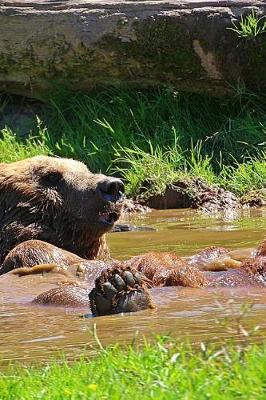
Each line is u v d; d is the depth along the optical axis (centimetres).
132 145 2303
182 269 1192
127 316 1002
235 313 981
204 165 2192
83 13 2352
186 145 2305
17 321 1033
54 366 764
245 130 2275
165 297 1105
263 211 1967
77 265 1269
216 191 2102
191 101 2391
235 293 1124
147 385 675
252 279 1185
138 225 1864
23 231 1420
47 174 1448
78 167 1458
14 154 2303
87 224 1412
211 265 1270
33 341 924
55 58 2395
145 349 781
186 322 951
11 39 2414
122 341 885
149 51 2303
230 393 645
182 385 667
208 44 2245
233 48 2238
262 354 714
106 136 2339
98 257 1465
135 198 2164
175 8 2275
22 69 2442
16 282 1234
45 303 1120
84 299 1105
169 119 2341
